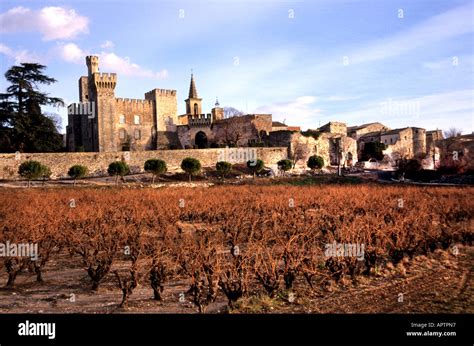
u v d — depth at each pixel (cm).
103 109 7594
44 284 1423
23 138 5750
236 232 1911
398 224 1781
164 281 1278
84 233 1845
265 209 2569
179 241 1723
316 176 6266
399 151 9088
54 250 1886
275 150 7350
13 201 2817
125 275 1514
